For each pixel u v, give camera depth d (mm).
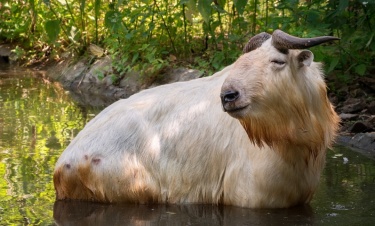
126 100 10422
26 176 10695
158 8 17609
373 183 10188
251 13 17828
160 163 9766
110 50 18469
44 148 12109
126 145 9859
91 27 20469
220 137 9555
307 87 8820
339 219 8844
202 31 18234
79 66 19281
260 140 8812
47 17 21672
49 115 14820
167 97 10047
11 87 18406
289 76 8625
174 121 9820
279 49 8617
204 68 16391
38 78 19891
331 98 14359
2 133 13180
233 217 9047
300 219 8898
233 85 8500
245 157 9336
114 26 17438
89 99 16875
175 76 16656
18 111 15258
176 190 9734
